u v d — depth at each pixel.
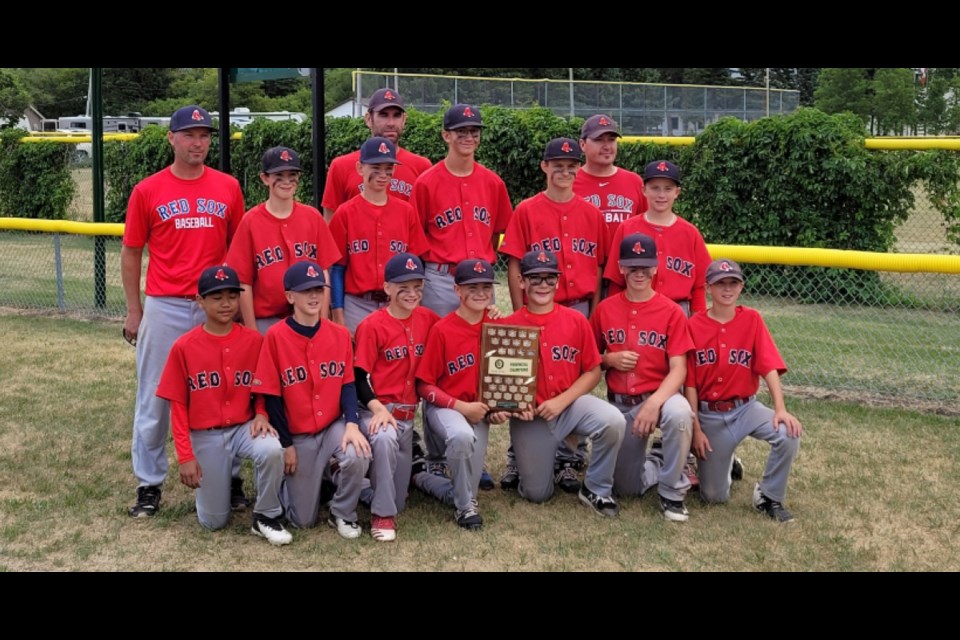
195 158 4.51
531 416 4.52
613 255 5.00
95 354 7.68
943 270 5.92
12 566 3.88
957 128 29.44
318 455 4.32
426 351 4.55
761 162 10.40
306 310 4.27
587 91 22.33
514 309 5.08
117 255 12.54
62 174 15.34
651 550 4.08
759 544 4.13
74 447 5.44
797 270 9.33
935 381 6.65
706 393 4.60
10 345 7.97
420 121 12.66
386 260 4.89
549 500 4.77
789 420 4.38
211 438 4.25
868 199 9.88
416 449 5.25
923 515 4.43
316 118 6.51
